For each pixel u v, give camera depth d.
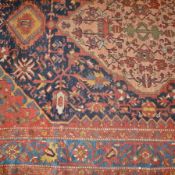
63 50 1.94
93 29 1.99
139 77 1.93
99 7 2.04
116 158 1.78
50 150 1.76
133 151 1.79
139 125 1.84
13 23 1.97
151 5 2.07
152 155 1.79
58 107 1.84
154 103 1.89
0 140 1.76
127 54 1.97
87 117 1.83
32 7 2.01
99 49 1.96
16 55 1.91
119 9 2.05
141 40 2.00
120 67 1.94
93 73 1.91
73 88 1.87
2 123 1.79
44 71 1.89
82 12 2.02
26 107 1.82
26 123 1.80
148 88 1.92
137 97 1.89
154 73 1.95
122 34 2.00
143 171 1.76
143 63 1.96
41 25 1.98
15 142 1.76
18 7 2.01
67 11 2.01
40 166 1.74
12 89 1.85
